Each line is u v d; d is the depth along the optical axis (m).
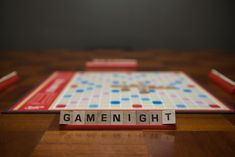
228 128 0.40
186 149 0.33
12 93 0.56
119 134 0.37
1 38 1.38
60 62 0.97
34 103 0.49
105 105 0.47
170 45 1.41
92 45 1.40
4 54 1.20
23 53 1.24
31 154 0.32
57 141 0.35
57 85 0.62
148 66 0.89
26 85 0.62
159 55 1.17
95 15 1.37
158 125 0.39
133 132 0.38
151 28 1.39
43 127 0.40
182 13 1.37
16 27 1.37
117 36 1.40
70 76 0.72
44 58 1.08
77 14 1.36
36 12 1.35
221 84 0.62
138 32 1.39
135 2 1.35
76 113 0.40
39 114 0.44
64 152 0.32
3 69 0.83
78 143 0.35
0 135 0.37
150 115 0.40
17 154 0.32
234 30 1.38
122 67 0.85
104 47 1.41
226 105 0.49
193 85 0.62
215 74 0.68
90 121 0.40
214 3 1.35
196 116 0.44
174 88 0.60
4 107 0.47
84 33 1.39
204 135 0.37
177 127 0.40
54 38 1.40
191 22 1.38
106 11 1.36
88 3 1.35
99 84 0.63
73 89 0.58
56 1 1.34
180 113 0.45
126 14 1.37
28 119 0.42
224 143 0.35
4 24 1.36
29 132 0.38
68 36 1.39
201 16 1.37
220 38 1.40
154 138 0.36
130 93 0.55
